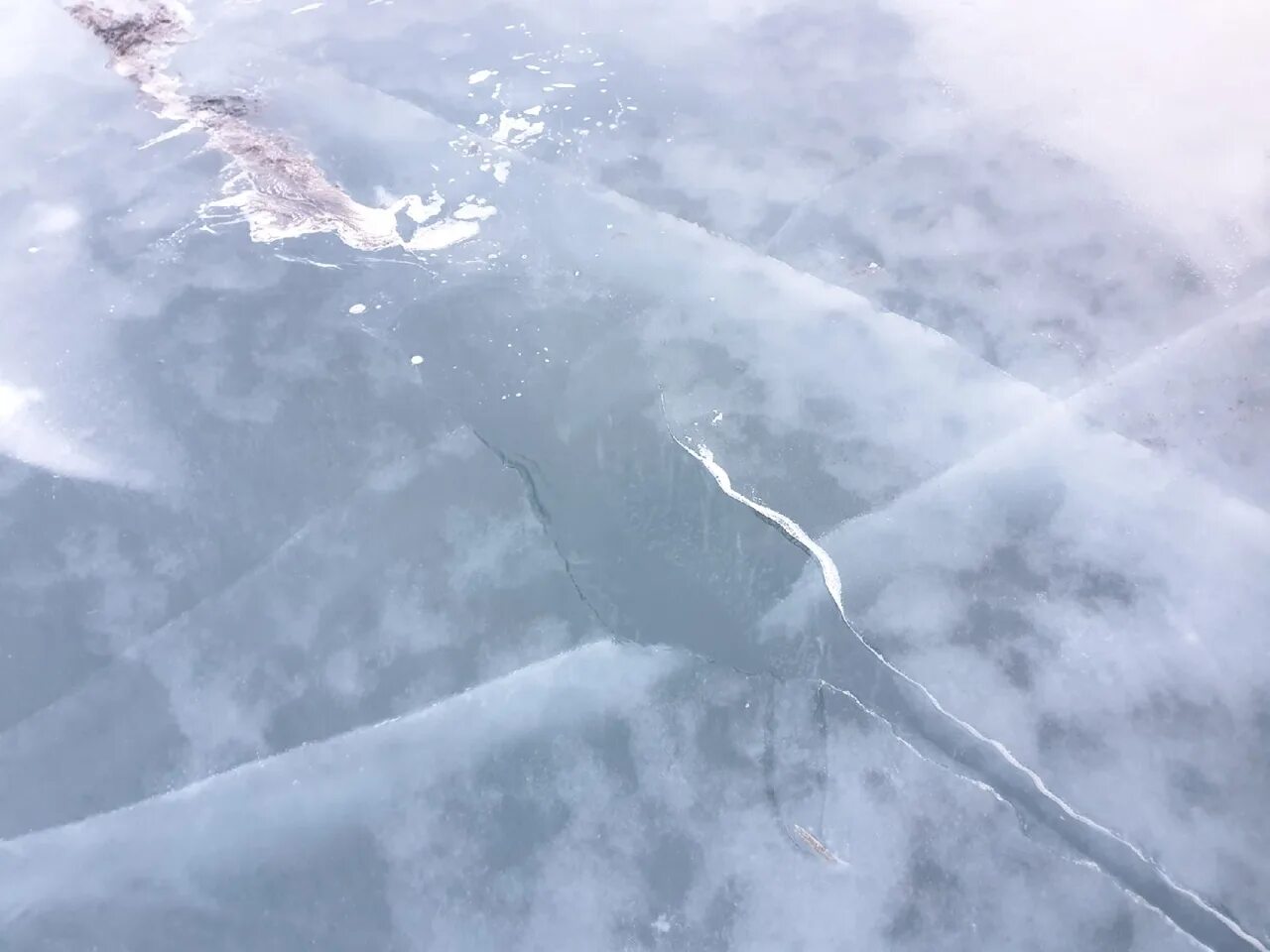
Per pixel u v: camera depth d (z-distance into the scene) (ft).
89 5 9.48
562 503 6.84
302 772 5.99
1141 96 9.02
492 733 6.12
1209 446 7.11
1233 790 5.83
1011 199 8.37
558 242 8.07
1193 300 7.79
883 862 5.70
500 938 5.49
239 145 8.54
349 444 7.07
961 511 6.87
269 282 7.81
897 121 8.92
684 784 5.96
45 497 6.86
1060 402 7.34
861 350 7.57
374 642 6.40
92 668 6.29
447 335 7.57
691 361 7.47
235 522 6.79
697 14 9.73
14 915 5.51
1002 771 5.96
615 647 6.38
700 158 8.61
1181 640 6.36
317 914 5.54
